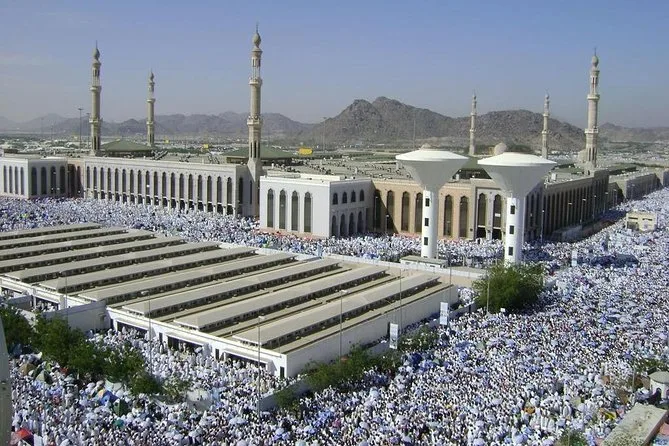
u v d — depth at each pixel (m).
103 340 80.56
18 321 80.50
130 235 142.62
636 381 70.56
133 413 61.97
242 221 186.38
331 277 107.88
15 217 178.75
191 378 70.12
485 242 156.88
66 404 63.03
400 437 56.22
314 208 167.12
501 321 93.12
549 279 116.19
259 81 193.50
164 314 89.25
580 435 57.28
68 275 108.62
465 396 65.50
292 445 55.78
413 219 172.50
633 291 108.31
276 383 70.62
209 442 56.34
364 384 71.81
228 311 87.00
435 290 104.38
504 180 126.25
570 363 74.75
